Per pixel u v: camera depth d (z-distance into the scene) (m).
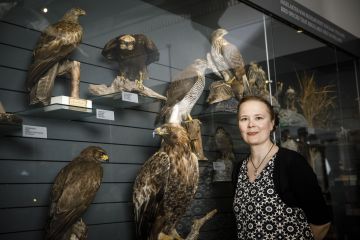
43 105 1.97
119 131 2.30
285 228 1.88
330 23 3.89
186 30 2.72
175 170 2.33
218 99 2.79
